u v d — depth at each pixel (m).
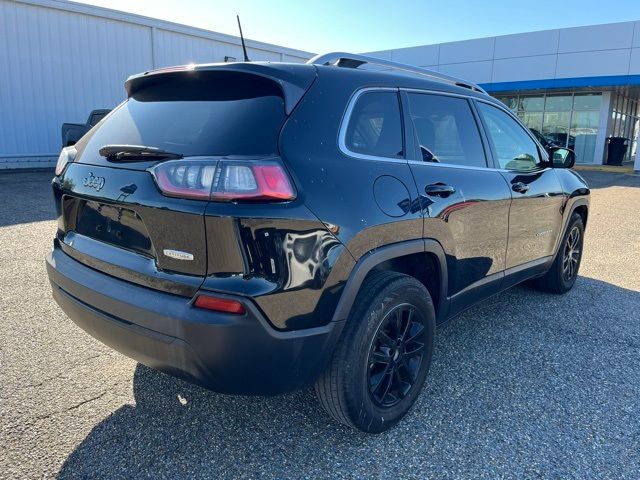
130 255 2.38
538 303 4.75
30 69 14.62
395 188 2.62
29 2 14.30
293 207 2.12
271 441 2.59
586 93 22.42
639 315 4.46
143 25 16.73
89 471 2.33
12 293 4.60
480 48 23.05
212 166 2.06
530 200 3.92
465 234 3.17
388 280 2.58
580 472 2.40
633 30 19.27
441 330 4.08
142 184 2.26
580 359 3.58
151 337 2.17
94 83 15.97
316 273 2.18
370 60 3.02
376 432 2.63
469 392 3.11
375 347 2.56
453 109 3.36
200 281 2.09
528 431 2.72
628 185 15.45
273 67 2.42
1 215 8.18
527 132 4.23
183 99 2.61
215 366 2.07
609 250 7.03
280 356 2.13
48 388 3.01
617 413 2.91
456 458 2.49
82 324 2.56
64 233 2.88
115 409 2.82
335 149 2.42
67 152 2.95
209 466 2.40
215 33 18.50
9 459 2.38
